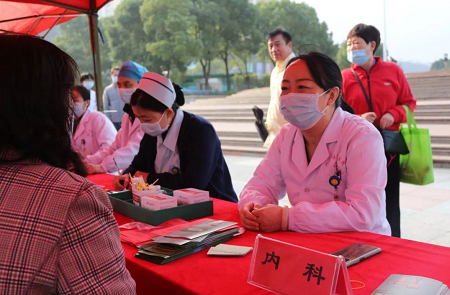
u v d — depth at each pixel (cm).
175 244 164
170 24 2600
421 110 1073
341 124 208
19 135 98
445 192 562
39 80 99
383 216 204
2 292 90
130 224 205
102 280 96
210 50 2883
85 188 99
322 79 199
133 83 371
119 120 768
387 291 124
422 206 502
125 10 2852
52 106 102
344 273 120
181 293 139
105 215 100
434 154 786
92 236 96
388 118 341
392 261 152
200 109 1628
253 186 229
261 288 134
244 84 3300
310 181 212
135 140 380
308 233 186
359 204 188
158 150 289
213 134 282
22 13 545
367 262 152
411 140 340
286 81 204
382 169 199
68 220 94
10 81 96
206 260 160
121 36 2889
